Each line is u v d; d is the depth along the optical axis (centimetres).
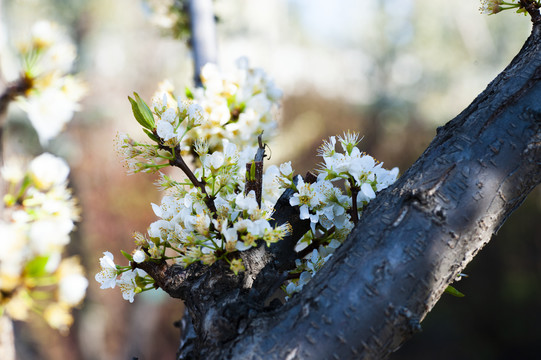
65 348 470
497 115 72
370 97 834
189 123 77
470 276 568
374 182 77
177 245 77
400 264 69
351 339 68
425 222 70
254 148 85
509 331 534
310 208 77
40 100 70
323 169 79
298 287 77
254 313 70
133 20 628
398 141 770
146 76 648
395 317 68
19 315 64
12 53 71
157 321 529
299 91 834
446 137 73
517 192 71
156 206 78
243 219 74
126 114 607
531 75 73
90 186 564
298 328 68
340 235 78
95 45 549
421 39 830
